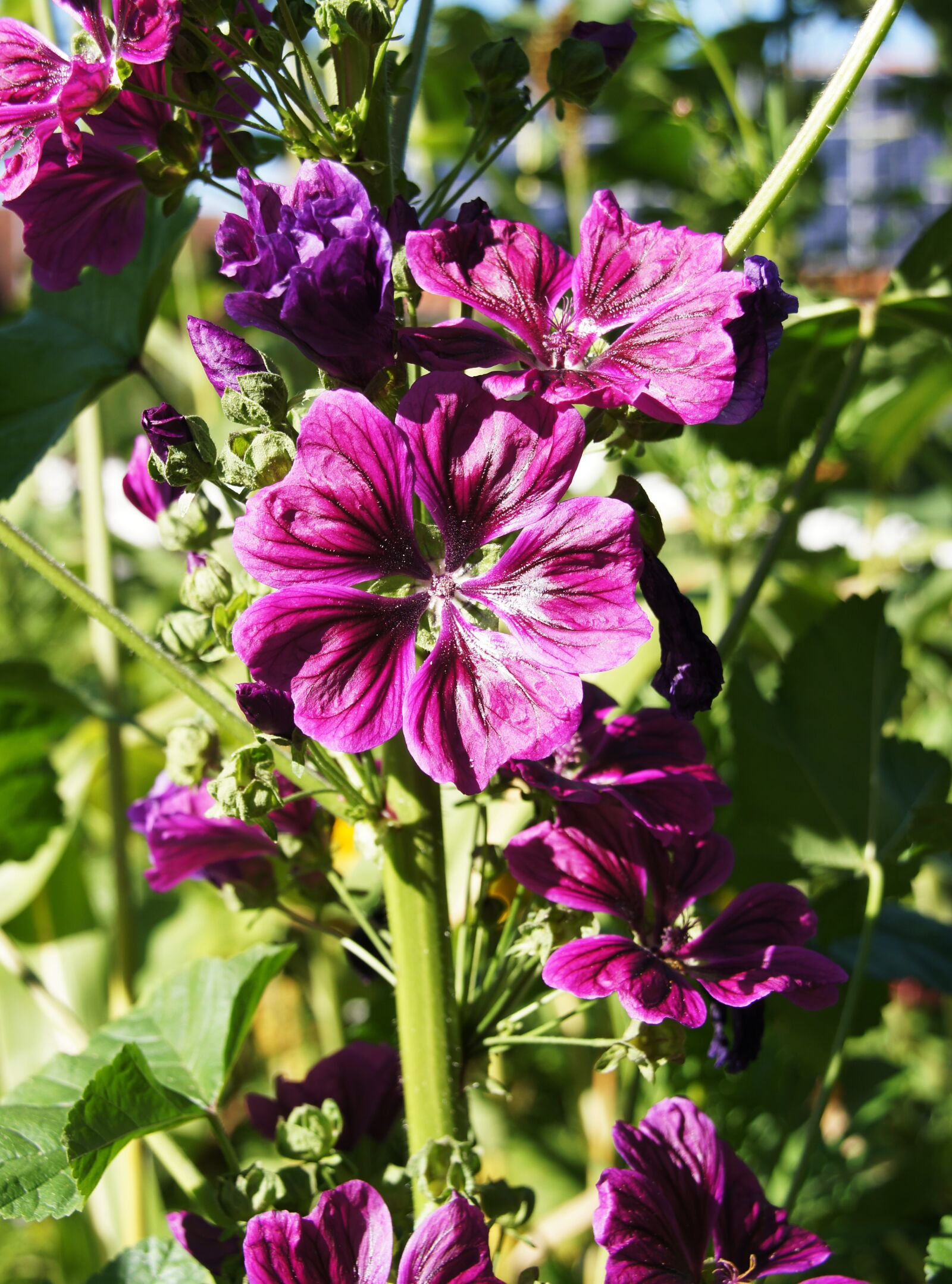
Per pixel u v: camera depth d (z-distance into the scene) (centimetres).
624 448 27
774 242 55
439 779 24
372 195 27
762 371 25
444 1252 25
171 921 56
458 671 25
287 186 25
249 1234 25
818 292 39
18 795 45
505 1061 52
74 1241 46
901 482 97
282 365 79
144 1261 31
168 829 30
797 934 28
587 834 28
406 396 24
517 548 24
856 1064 55
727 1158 28
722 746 44
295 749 25
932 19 74
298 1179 28
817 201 70
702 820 28
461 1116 28
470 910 30
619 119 65
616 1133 27
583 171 63
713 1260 27
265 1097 31
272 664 24
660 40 64
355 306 24
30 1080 32
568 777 28
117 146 29
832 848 39
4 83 27
